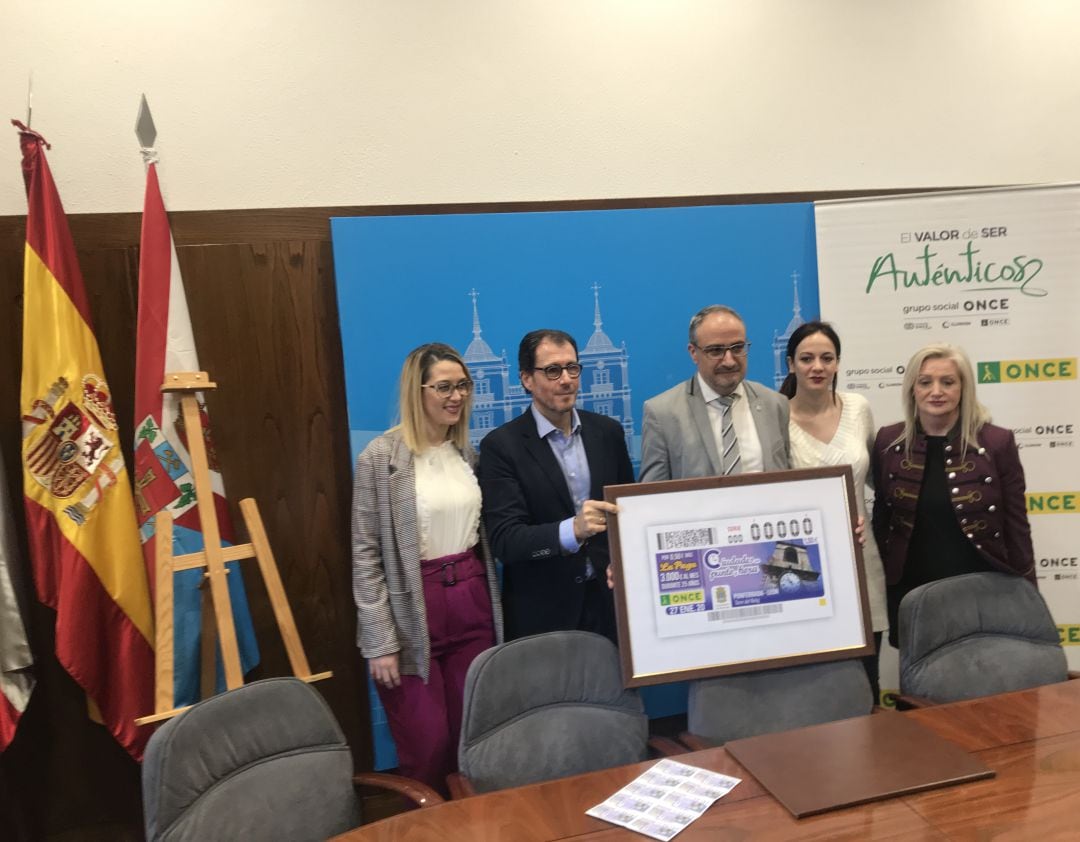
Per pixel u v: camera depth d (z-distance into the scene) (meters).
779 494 1.88
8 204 2.26
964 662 2.02
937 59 2.92
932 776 1.40
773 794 1.37
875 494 2.53
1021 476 2.32
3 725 2.03
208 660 2.07
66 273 2.09
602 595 2.17
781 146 2.82
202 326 2.36
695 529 1.85
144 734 2.07
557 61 2.62
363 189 2.49
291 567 2.44
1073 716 1.64
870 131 2.89
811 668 1.90
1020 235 2.79
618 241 2.62
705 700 1.82
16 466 2.25
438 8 2.52
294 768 1.63
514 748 1.73
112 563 2.05
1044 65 2.99
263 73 2.40
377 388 2.44
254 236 2.40
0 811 2.23
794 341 2.47
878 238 2.77
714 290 2.70
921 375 2.33
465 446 2.20
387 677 2.06
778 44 2.80
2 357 2.24
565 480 2.12
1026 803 1.32
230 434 2.38
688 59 2.73
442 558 2.11
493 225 2.52
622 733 1.82
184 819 1.47
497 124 2.58
